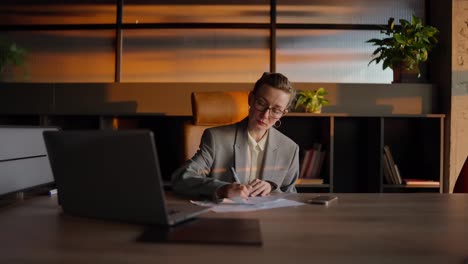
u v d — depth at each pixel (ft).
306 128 9.70
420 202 3.75
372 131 8.92
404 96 9.00
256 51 9.95
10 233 2.51
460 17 8.74
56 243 2.29
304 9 9.96
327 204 3.57
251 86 9.00
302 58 9.95
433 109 9.08
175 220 2.70
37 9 9.96
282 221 2.87
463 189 5.57
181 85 8.89
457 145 8.71
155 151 2.47
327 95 9.02
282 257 2.04
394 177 8.64
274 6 9.84
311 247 2.22
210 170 4.92
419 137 9.67
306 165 8.79
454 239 2.42
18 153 3.76
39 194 4.16
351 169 9.89
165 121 9.67
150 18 9.97
